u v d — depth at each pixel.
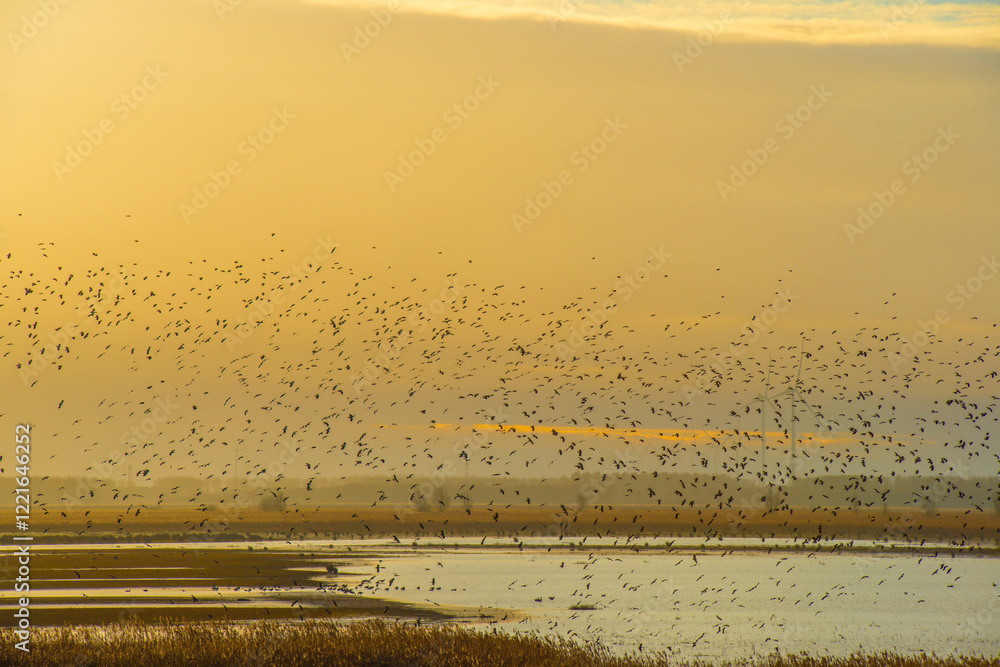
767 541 99.88
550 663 33.62
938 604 55.41
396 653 33.12
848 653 40.53
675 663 37.56
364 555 79.50
